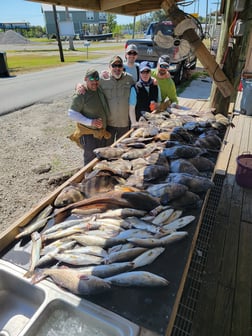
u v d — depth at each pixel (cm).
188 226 117
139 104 293
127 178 152
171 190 130
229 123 249
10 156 386
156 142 203
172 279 92
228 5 253
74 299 86
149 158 171
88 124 253
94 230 112
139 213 121
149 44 668
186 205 128
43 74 1059
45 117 562
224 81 266
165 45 273
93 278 89
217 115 271
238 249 206
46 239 109
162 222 117
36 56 1780
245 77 776
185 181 140
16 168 351
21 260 101
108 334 79
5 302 96
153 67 644
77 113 256
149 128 226
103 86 272
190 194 131
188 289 147
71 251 102
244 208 253
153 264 98
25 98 703
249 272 186
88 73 245
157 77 327
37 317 82
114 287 89
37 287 90
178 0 242
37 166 357
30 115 574
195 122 238
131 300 85
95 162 178
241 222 235
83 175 165
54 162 371
